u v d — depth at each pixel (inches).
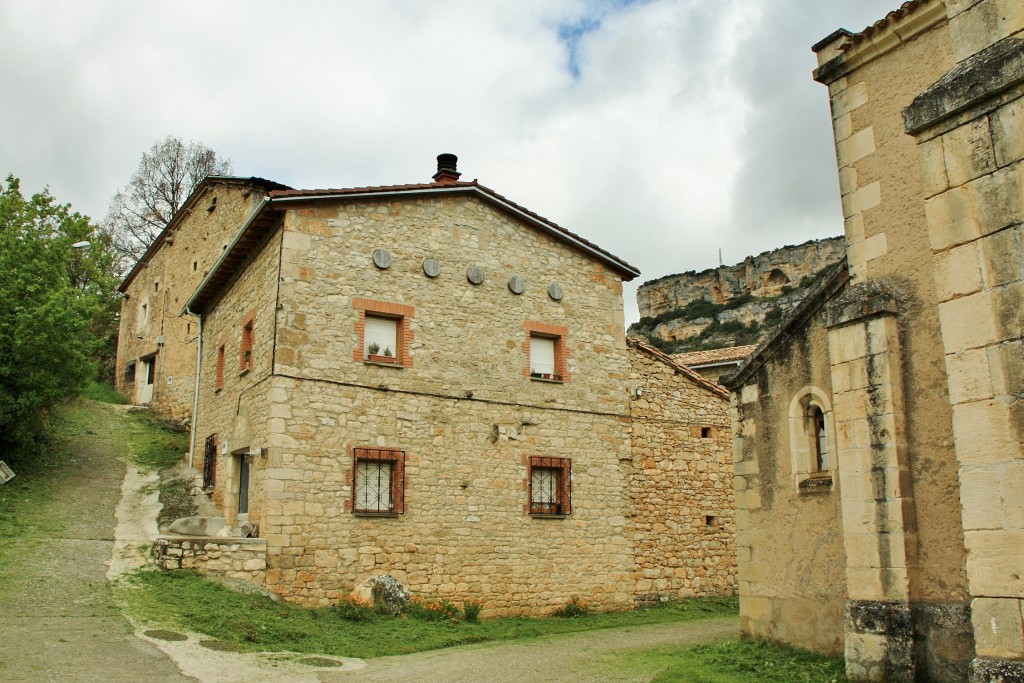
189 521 505.4
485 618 518.0
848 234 321.1
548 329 599.8
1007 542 190.2
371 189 536.1
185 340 980.6
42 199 689.0
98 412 893.8
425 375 537.0
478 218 587.2
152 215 1417.3
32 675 277.4
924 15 302.5
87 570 428.1
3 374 608.1
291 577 462.0
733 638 445.1
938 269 213.3
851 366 302.0
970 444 200.5
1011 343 194.5
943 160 215.2
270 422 479.2
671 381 668.7
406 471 515.2
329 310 512.4
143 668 299.0
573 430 593.6
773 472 361.7
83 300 658.8
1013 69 198.4
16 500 549.0
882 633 275.6
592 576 576.4
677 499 641.0
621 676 322.7
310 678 308.5
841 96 334.3
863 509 290.2
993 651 190.2
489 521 539.5
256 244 561.3
